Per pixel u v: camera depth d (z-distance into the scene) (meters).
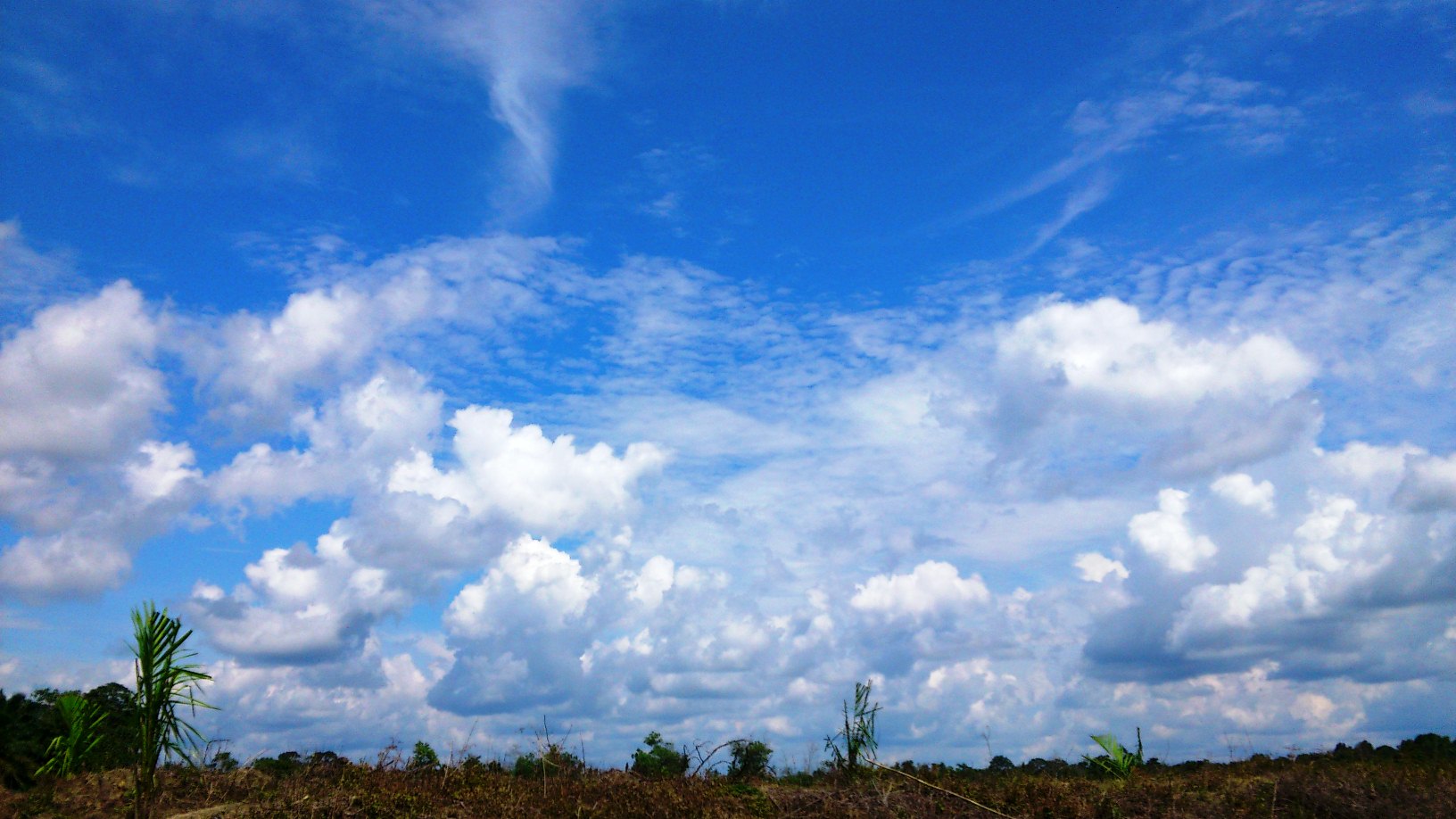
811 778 17.45
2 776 14.99
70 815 13.38
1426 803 13.94
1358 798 14.33
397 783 15.71
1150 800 14.84
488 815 13.52
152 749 12.08
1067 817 14.45
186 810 13.95
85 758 15.76
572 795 14.74
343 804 13.73
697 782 15.75
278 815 13.11
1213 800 14.90
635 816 13.78
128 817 12.72
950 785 16.34
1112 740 19.16
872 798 14.80
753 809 14.19
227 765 15.97
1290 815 14.21
